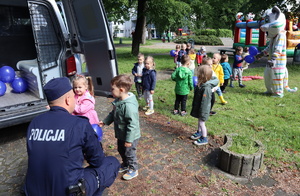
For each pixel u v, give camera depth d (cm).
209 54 1883
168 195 275
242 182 299
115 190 283
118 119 282
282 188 287
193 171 321
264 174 314
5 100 443
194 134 412
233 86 784
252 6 1384
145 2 1531
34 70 427
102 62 445
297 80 884
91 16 430
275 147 375
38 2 443
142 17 1630
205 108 375
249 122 477
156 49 2234
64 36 470
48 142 177
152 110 540
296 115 515
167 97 662
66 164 177
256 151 312
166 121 494
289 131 431
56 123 183
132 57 1595
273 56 642
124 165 321
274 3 1312
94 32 439
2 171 324
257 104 600
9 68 490
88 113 320
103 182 224
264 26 639
